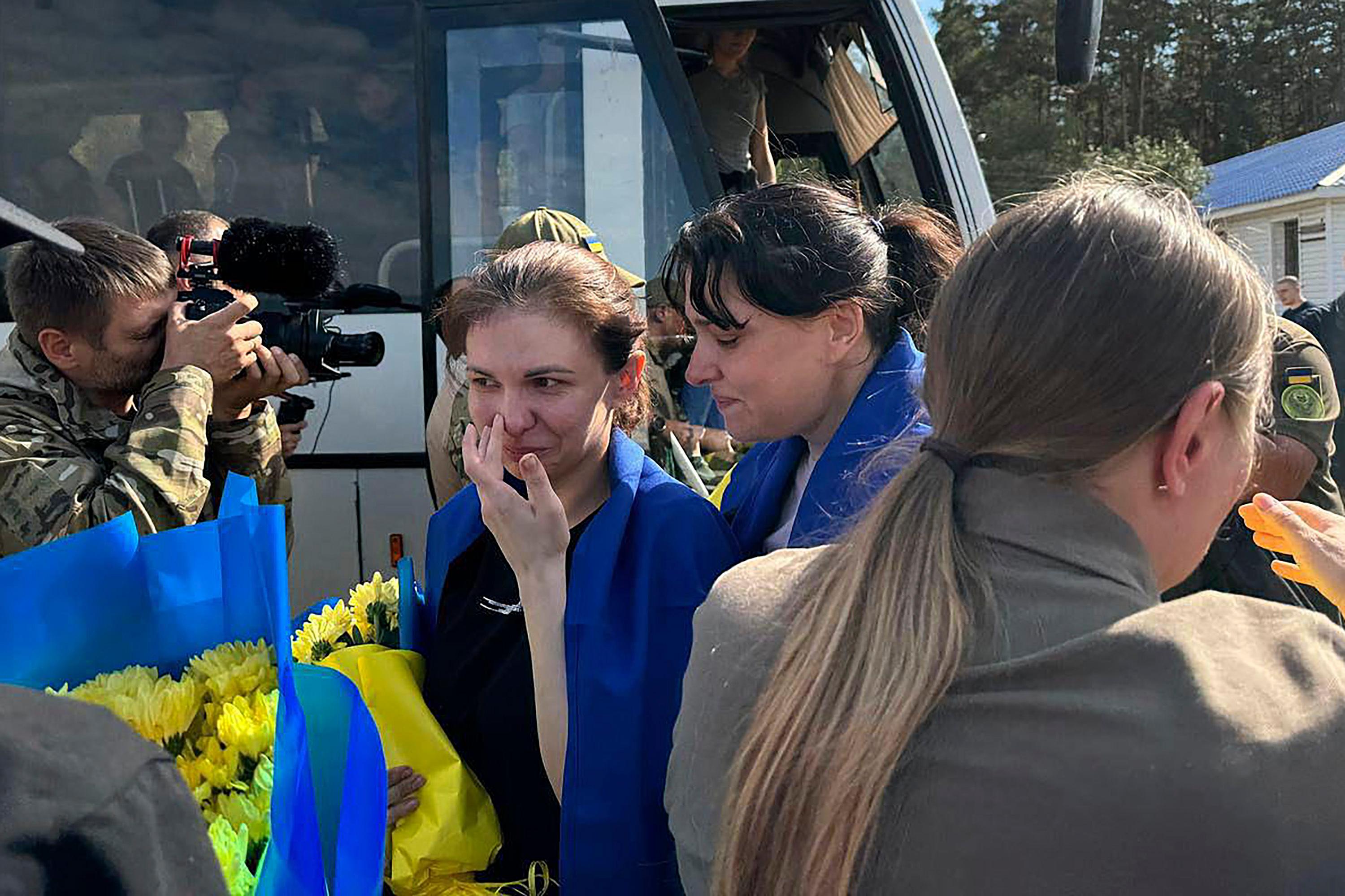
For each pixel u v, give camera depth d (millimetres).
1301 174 20047
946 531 954
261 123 3479
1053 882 853
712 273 1628
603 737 1506
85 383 2238
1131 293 936
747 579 1099
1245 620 930
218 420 2418
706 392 3057
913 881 891
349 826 1343
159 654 1276
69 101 3490
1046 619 909
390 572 3346
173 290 2303
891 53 3729
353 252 3443
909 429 1525
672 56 3494
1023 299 960
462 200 3459
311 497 3367
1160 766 843
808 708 938
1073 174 1285
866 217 1703
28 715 775
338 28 3475
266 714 1228
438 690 1759
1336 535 1174
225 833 1134
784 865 933
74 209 3484
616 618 1577
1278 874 833
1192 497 995
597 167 3480
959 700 900
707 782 1028
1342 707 875
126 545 1229
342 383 3357
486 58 3477
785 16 3693
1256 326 981
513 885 1589
